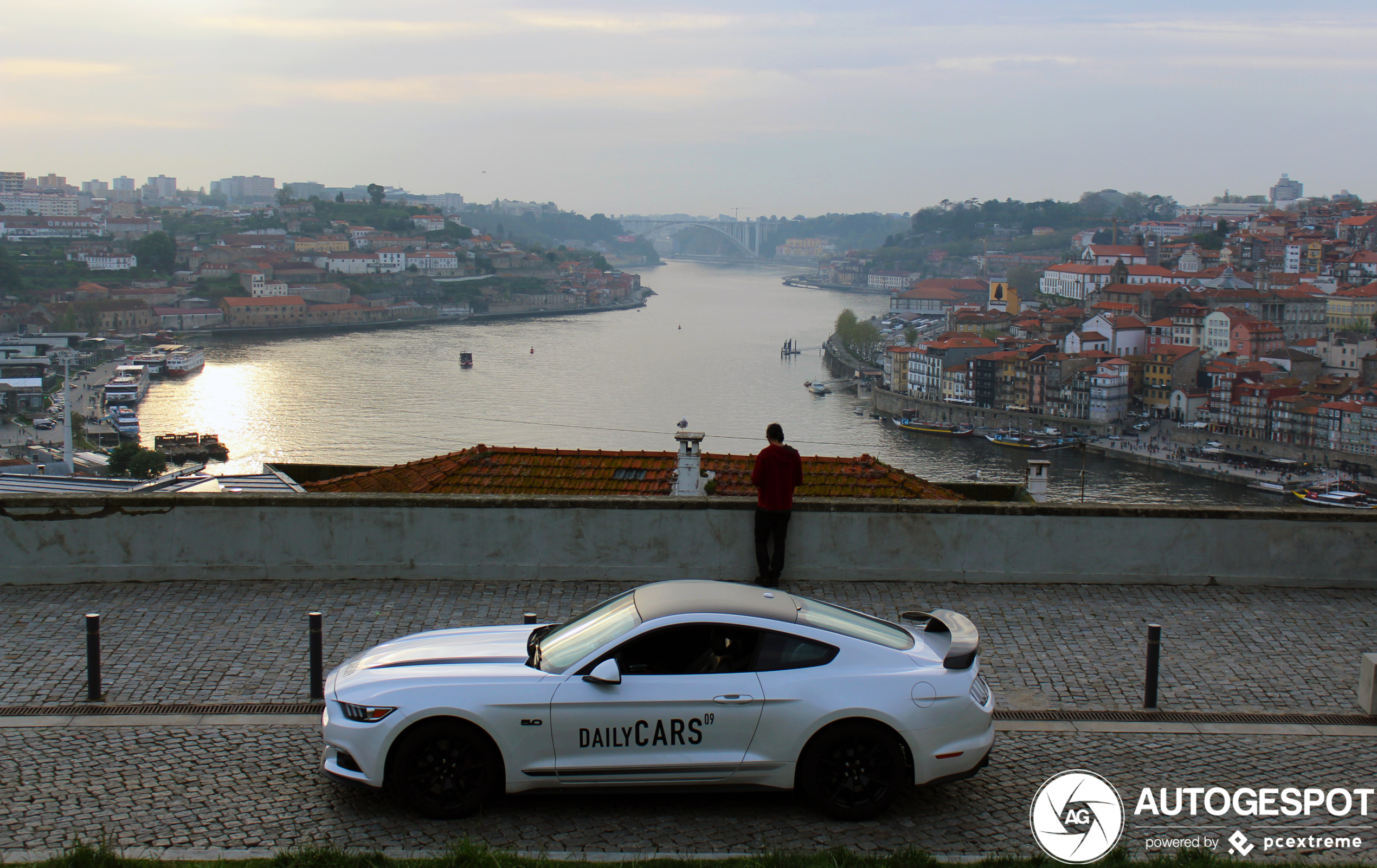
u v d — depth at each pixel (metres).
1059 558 17.62
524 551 17.44
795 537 17.53
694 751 10.02
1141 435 176.00
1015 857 9.34
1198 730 12.32
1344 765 11.48
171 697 12.78
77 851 8.82
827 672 10.16
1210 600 16.97
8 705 12.48
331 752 10.29
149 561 17.17
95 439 148.12
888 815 10.24
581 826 9.94
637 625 10.27
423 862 8.83
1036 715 12.67
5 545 16.94
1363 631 15.76
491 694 9.99
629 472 24.53
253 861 9.01
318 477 31.53
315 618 12.68
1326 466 154.50
